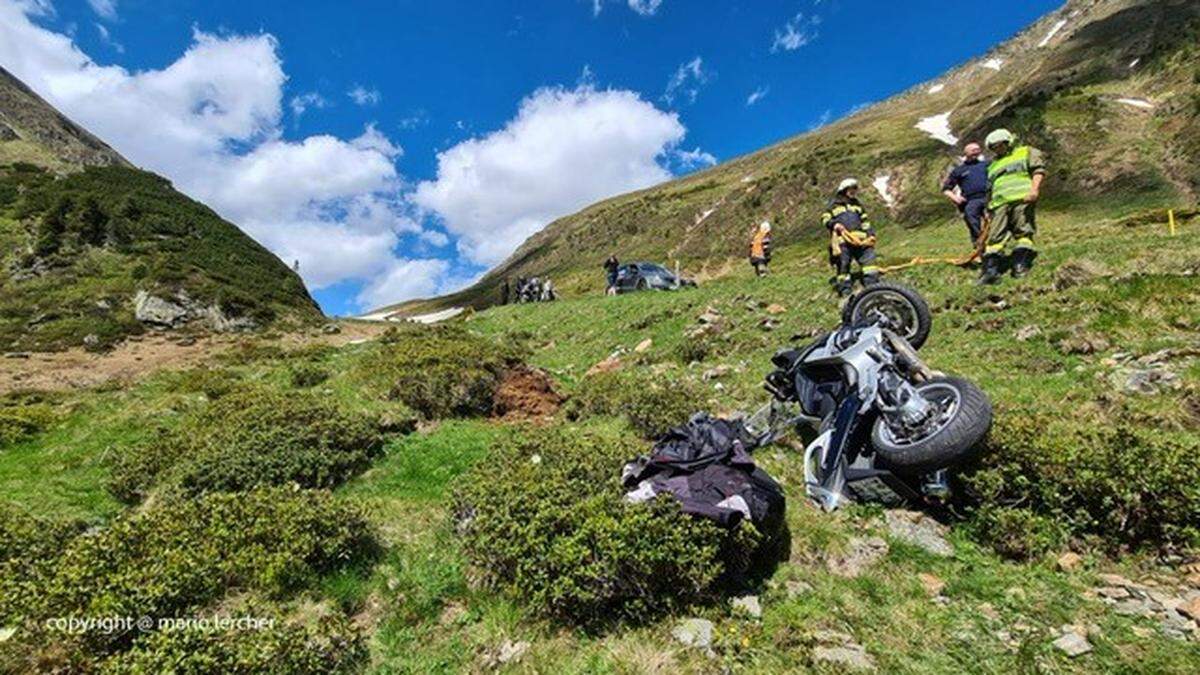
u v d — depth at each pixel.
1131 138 64.75
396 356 12.36
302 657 3.90
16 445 10.55
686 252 109.12
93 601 4.20
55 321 33.22
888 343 5.75
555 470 5.82
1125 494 4.37
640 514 4.38
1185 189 48.22
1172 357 6.88
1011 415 6.09
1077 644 3.59
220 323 34.62
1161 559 4.28
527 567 4.41
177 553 4.92
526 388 10.99
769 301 14.38
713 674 3.63
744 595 4.38
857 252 12.86
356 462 8.13
